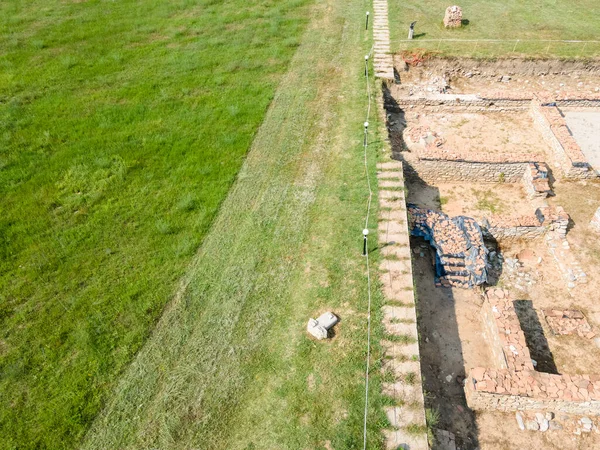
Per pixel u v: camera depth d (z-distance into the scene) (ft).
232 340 32.60
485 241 45.06
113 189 46.37
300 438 26.99
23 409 29.04
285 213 43.01
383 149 50.01
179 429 27.91
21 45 73.26
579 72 68.49
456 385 33.68
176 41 74.95
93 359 31.68
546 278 41.47
